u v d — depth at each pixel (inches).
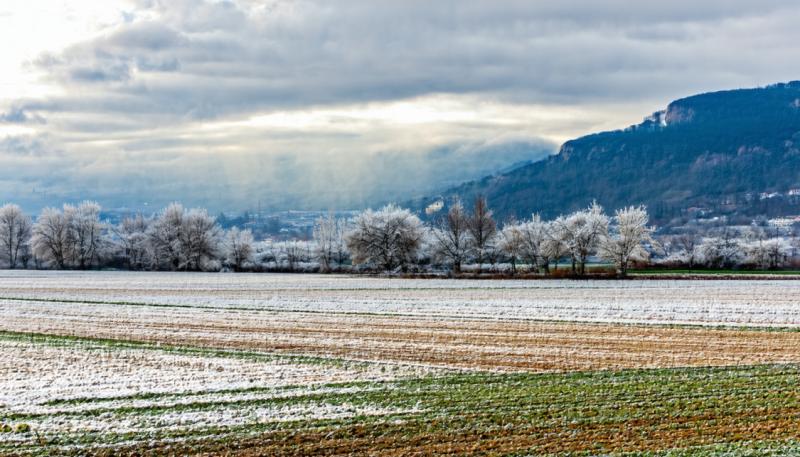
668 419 835.4
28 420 858.1
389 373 1101.1
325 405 914.1
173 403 927.7
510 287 2598.4
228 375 1092.5
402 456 724.0
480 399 935.0
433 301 2090.3
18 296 2372.0
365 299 2174.0
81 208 4717.0
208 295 2370.8
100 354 1274.6
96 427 829.2
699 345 1320.1
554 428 805.9
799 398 919.0
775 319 1614.2
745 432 783.1
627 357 1213.1
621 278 3004.4
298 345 1355.8
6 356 1258.6
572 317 1700.3
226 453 742.5
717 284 2632.9
